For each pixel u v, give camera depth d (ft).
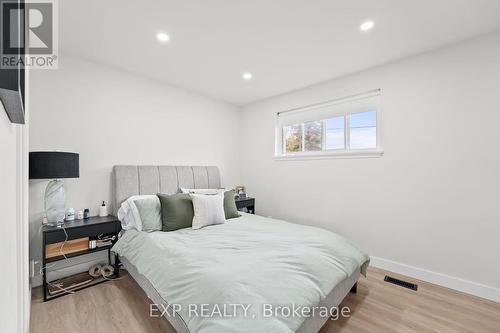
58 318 5.42
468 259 6.70
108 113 8.54
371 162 8.63
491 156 6.39
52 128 7.30
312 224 10.37
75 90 7.79
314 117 10.50
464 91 6.80
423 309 5.85
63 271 7.43
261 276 4.05
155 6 5.47
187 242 5.92
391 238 8.13
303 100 10.82
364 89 8.85
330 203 9.78
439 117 7.21
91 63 8.14
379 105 8.57
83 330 5.03
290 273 4.28
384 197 8.30
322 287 4.36
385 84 8.32
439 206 7.20
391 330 5.08
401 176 7.93
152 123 9.80
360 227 8.89
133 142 9.21
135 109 9.28
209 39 6.89
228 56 7.89
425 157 7.45
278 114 11.98
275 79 9.79
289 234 6.53
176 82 10.15
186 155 11.05
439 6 5.42
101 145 8.35
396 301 6.20
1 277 1.67
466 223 6.74
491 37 6.41
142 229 7.02
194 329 3.45
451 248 6.98
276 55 7.82
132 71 9.02
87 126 8.02
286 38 6.83
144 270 5.45
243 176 13.56
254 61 8.24
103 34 6.59
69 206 7.61
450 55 7.05
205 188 11.16
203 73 9.24
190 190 9.83
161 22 6.08
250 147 13.20
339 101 9.61
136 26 6.24
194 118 11.41
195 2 5.36
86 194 7.97
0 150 1.60
